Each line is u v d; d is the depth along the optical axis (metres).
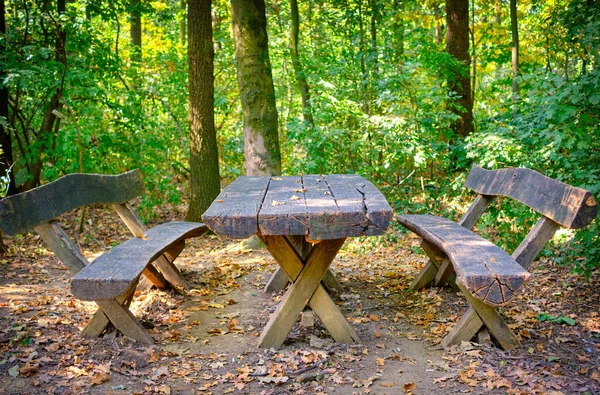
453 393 3.07
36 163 8.02
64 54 7.37
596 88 4.55
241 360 3.57
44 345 3.60
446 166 8.41
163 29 15.36
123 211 5.05
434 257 5.05
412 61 8.50
